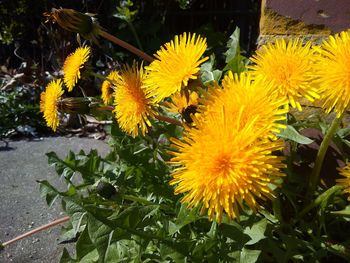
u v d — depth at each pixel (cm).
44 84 55
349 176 16
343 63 14
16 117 50
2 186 34
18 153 43
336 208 20
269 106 14
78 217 18
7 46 65
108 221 16
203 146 14
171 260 18
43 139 48
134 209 17
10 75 58
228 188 13
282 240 18
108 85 25
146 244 17
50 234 27
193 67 16
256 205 14
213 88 15
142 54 21
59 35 56
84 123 49
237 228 17
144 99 18
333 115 21
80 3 59
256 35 58
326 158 22
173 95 20
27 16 62
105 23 58
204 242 17
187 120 18
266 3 21
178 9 60
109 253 18
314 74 15
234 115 14
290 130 17
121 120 19
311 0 20
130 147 23
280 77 15
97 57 57
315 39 21
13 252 25
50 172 37
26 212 30
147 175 22
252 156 13
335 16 20
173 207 21
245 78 16
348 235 20
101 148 43
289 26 21
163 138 27
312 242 18
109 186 20
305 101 21
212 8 61
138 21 56
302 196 20
